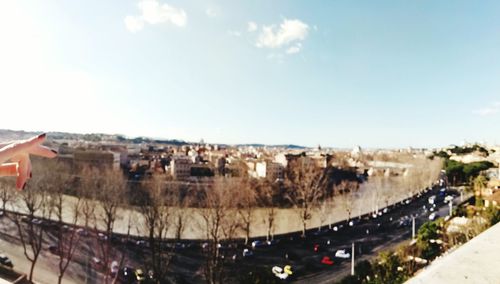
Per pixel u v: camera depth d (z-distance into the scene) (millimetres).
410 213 71688
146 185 55188
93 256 38406
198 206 54531
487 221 32344
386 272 27219
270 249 45750
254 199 57156
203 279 34281
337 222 64750
